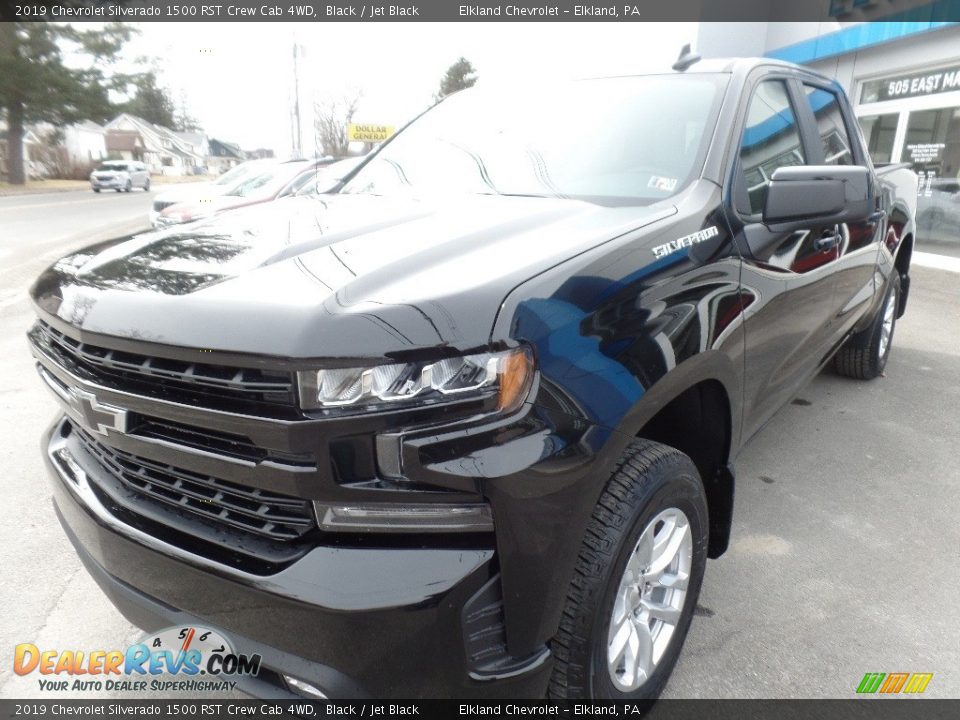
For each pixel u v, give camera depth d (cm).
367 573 132
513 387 137
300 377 129
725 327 198
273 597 135
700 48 1323
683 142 232
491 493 134
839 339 362
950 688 208
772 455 369
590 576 157
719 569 268
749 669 215
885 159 1118
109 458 172
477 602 138
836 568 269
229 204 938
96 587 255
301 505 138
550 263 157
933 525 301
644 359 164
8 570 264
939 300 764
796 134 279
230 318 138
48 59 4062
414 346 130
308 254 170
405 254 164
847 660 220
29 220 1864
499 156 258
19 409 430
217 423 139
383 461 132
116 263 178
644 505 167
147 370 146
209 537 148
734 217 217
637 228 184
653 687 193
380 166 283
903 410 432
